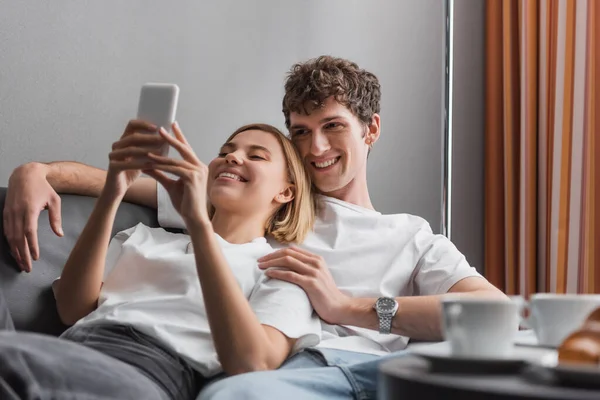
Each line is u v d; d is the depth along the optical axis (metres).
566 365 0.83
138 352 1.54
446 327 0.94
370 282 1.92
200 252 1.49
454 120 3.06
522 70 2.91
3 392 1.07
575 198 2.68
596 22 2.68
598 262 2.64
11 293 1.77
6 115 2.45
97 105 2.56
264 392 1.34
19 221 1.80
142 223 1.95
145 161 1.52
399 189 2.93
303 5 2.83
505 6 2.99
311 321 1.71
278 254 1.77
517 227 2.95
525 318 1.23
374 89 2.13
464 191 3.07
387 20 2.95
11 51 2.46
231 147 1.95
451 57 2.79
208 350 1.59
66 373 1.17
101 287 1.75
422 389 0.81
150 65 2.62
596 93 2.67
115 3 2.59
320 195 2.08
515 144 2.97
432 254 1.98
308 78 2.04
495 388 0.77
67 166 2.00
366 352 1.75
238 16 2.74
